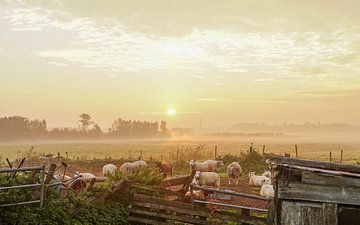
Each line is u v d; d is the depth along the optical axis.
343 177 11.37
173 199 20.06
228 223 15.80
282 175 12.03
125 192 17.72
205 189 16.06
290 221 11.66
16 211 13.32
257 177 32.06
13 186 13.46
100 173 37.78
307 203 11.61
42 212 13.77
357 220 11.21
